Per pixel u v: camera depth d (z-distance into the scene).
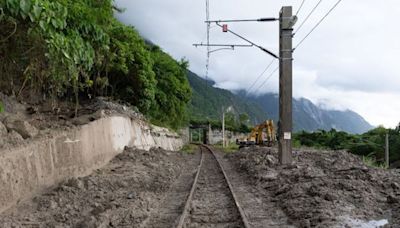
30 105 22.30
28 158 12.11
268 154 29.78
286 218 11.25
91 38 15.29
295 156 29.66
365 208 11.48
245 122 119.50
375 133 54.91
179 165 27.95
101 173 18.84
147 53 40.69
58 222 10.22
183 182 19.45
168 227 10.27
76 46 13.23
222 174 23.20
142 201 13.50
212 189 17.14
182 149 60.84
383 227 9.34
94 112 24.67
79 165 17.03
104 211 11.45
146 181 17.84
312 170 19.42
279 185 16.56
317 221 10.20
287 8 22.95
